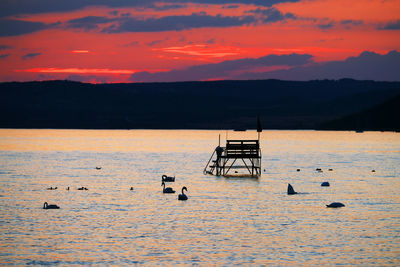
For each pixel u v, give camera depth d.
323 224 75.44
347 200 98.06
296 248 62.81
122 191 110.50
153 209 87.44
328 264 57.12
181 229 72.25
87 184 124.62
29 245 63.91
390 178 141.38
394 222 76.81
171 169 167.00
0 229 71.88
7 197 101.56
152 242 65.38
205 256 59.72
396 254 60.59
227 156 142.62
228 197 101.50
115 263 57.22
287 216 81.38
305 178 139.38
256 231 71.06
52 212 84.50
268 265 56.69
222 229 72.19
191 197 101.31
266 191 110.81
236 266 56.41
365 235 68.88
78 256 59.56
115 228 72.69
